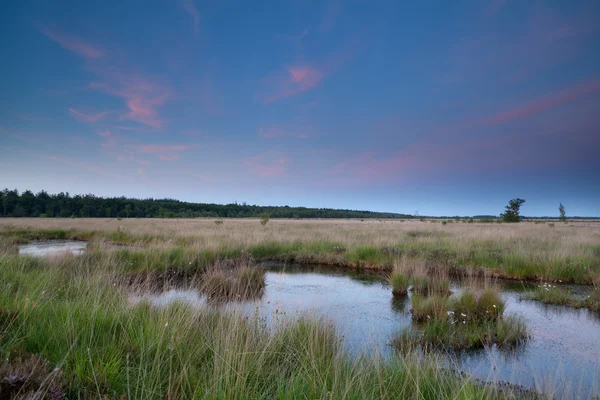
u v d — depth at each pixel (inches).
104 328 166.2
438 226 1387.8
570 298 325.4
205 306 233.9
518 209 1791.3
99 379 116.7
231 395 110.2
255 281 395.9
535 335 239.9
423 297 310.2
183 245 608.7
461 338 222.7
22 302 180.1
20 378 101.4
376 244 638.5
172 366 136.8
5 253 365.1
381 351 199.5
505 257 488.7
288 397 113.8
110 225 1312.7
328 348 166.9
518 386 157.9
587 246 561.9
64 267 366.0
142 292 283.9
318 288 386.0
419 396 124.3
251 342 158.6
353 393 118.6
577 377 175.9
